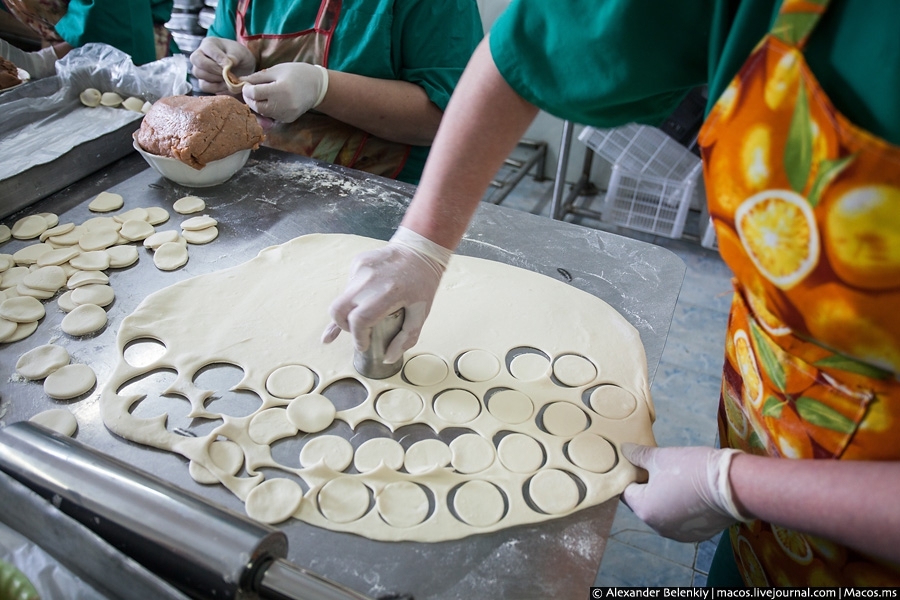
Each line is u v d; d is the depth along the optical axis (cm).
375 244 131
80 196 143
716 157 69
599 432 96
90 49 173
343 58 171
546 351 109
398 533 80
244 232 134
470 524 81
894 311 60
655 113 86
